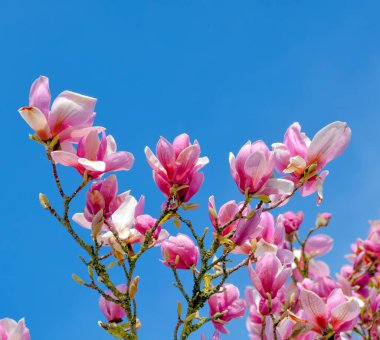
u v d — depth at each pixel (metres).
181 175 1.59
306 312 1.62
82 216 1.66
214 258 1.71
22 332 1.57
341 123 1.62
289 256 1.74
